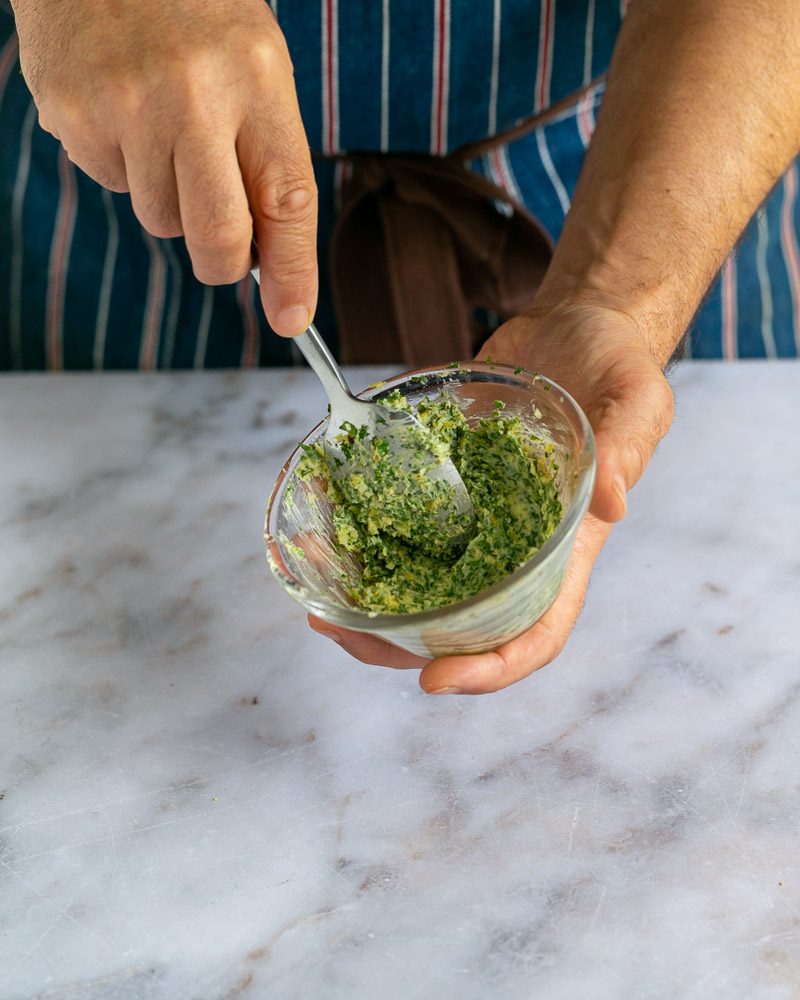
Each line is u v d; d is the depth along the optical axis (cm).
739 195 99
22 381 131
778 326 153
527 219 129
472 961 73
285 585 73
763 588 96
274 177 69
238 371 130
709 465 110
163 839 82
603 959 72
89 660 98
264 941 75
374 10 116
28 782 88
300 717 90
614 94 104
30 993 74
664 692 88
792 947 71
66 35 70
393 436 79
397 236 130
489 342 98
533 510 79
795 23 98
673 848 78
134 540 109
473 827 81
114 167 74
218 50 67
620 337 88
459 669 76
